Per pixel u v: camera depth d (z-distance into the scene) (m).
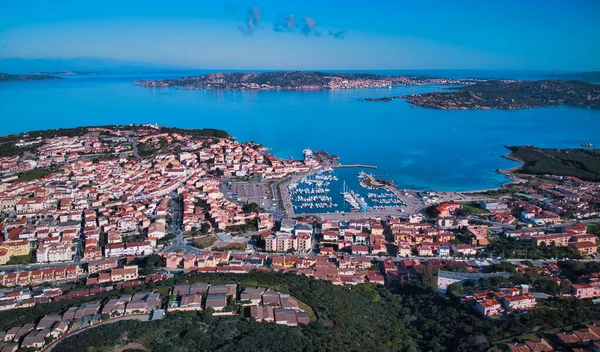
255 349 191.88
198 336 199.75
